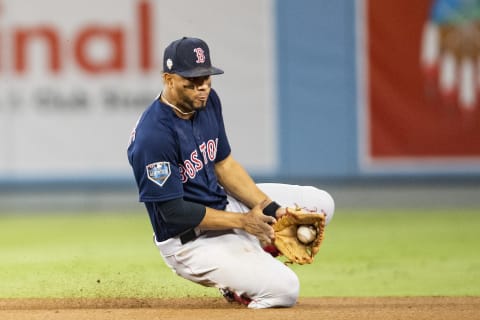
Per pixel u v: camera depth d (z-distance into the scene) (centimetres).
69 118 4472
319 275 2619
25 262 2850
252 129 4516
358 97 4528
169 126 1769
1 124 4453
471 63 4519
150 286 2292
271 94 4516
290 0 4516
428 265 2812
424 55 4534
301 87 4528
